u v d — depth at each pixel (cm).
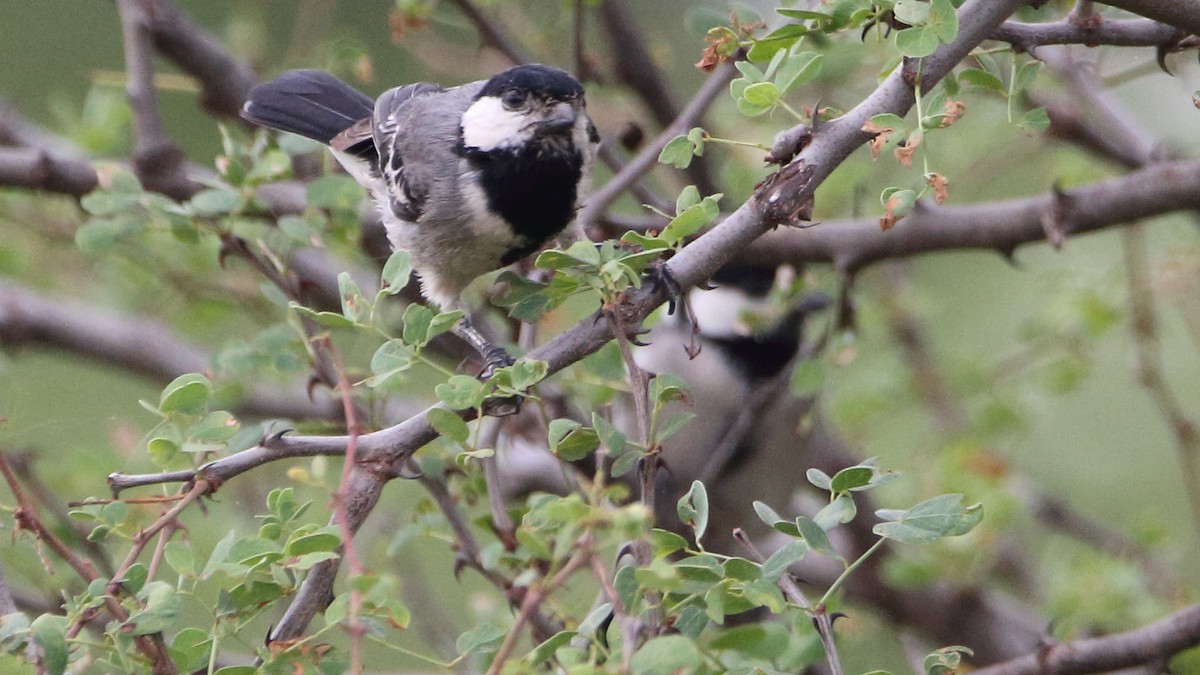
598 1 980
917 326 1281
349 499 591
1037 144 1146
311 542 553
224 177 855
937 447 1165
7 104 1195
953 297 1421
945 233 945
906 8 571
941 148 1144
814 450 1130
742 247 612
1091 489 1326
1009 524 1056
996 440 1145
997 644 1168
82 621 546
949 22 565
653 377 606
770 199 599
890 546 1162
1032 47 630
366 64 1020
